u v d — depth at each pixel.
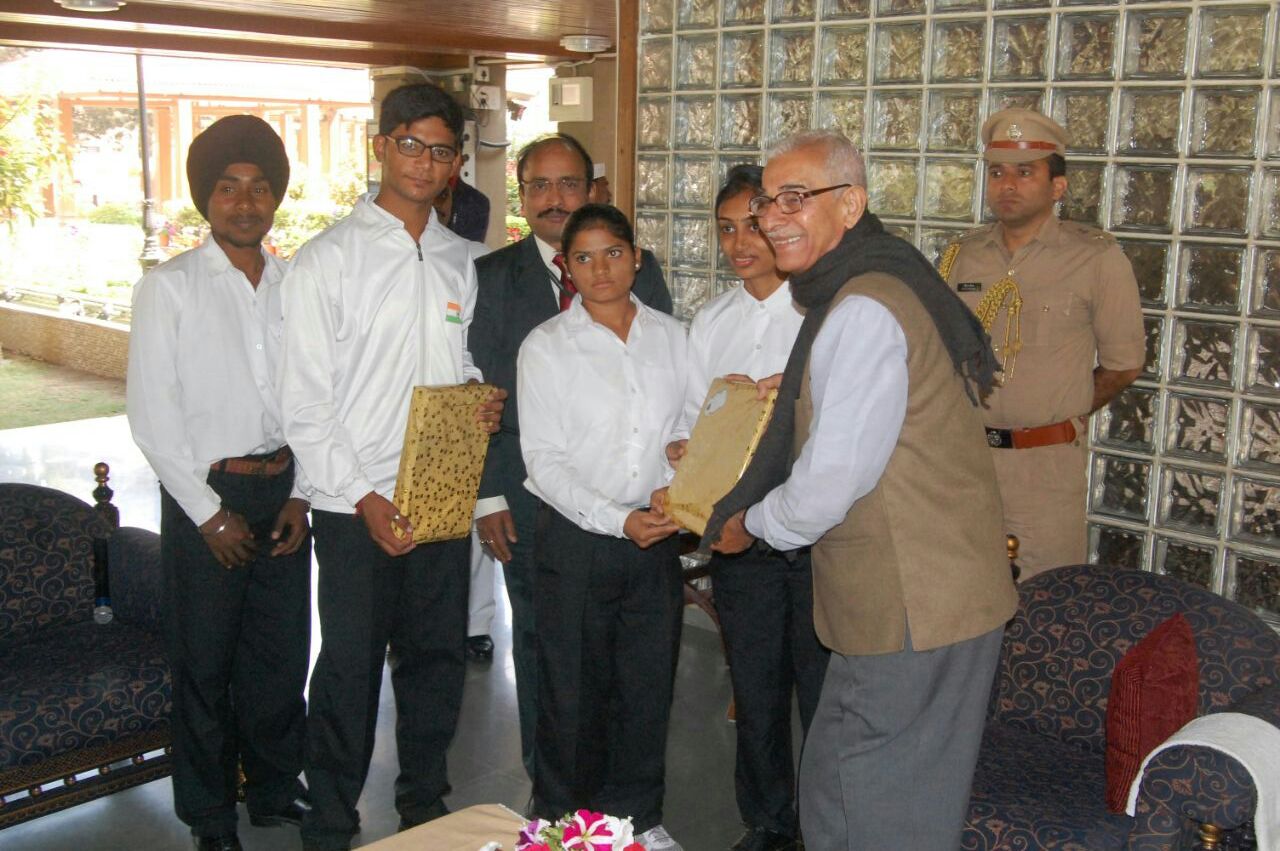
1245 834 2.06
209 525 2.36
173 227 10.75
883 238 1.88
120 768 2.55
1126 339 2.76
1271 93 2.66
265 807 2.72
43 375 9.44
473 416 2.36
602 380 2.34
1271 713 1.95
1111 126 2.90
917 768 1.92
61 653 2.65
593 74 5.47
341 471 2.31
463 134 2.45
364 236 2.37
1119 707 1.98
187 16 4.94
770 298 2.48
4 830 2.61
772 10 3.43
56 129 10.45
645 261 2.74
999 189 2.77
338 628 2.41
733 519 2.06
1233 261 2.78
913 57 3.20
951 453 1.87
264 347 2.47
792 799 2.64
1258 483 2.81
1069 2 2.90
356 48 6.32
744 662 2.55
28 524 2.84
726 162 3.59
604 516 2.25
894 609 1.86
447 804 2.85
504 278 2.62
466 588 2.57
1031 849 1.96
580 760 2.44
